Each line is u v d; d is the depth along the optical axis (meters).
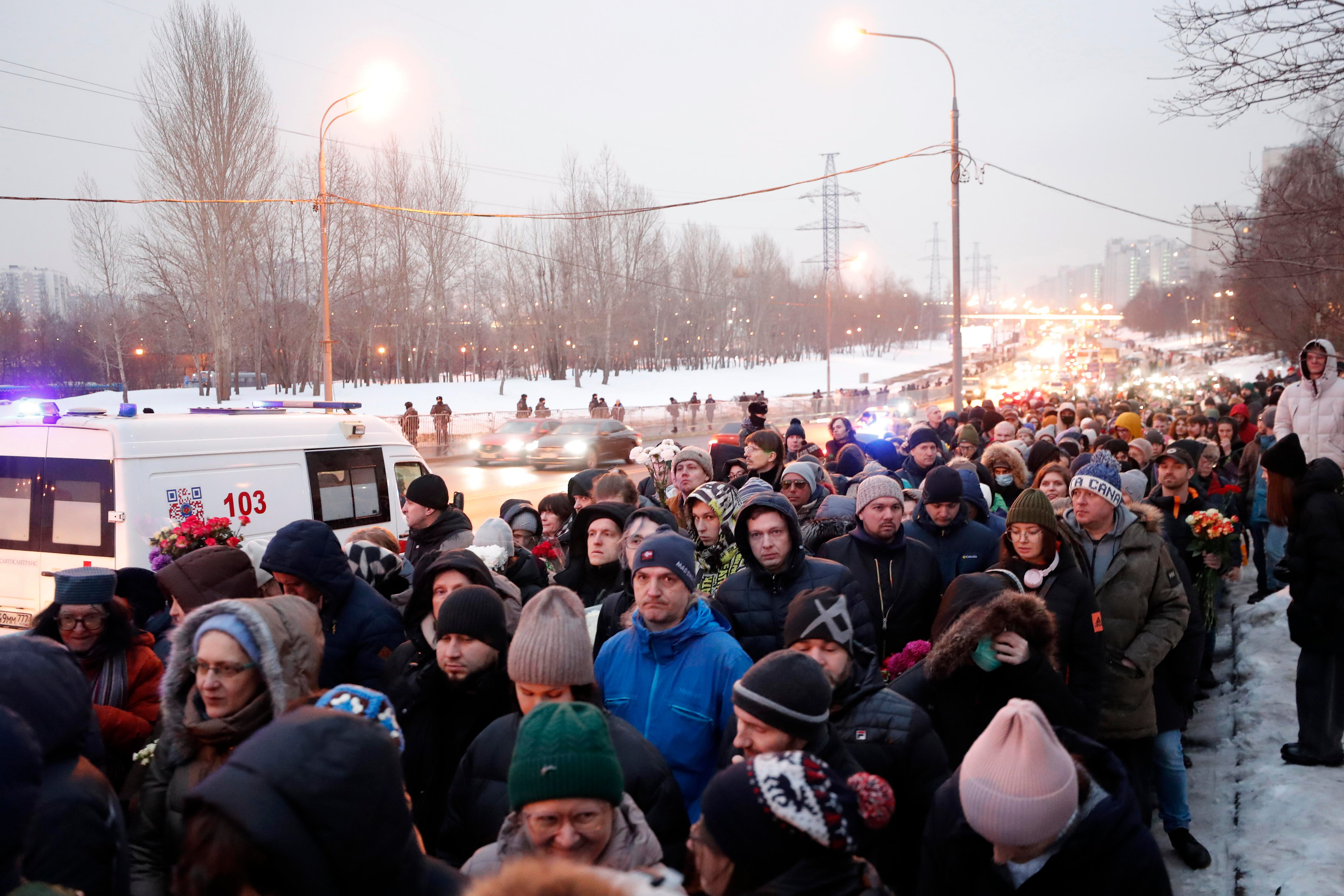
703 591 5.20
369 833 1.63
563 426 29.58
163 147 44.09
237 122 44.38
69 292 116.25
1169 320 162.00
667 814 2.85
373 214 60.53
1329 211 7.34
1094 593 4.24
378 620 3.98
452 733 3.46
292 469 8.66
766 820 1.87
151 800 2.71
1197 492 7.08
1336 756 5.31
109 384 63.78
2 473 7.33
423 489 6.09
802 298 138.12
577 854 2.11
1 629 7.23
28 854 1.88
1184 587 4.95
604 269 73.00
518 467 29.97
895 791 3.02
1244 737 6.16
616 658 3.67
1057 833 2.15
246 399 46.69
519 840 2.35
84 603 3.51
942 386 64.56
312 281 57.34
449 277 66.25
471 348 91.31
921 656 3.80
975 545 5.53
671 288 92.88
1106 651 4.61
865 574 4.95
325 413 9.40
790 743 2.50
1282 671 7.11
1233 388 34.56
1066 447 11.07
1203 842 5.04
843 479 9.13
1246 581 11.03
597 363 83.75
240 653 2.65
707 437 47.22
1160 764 4.91
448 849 2.96
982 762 2.19
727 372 92.19
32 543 7.17
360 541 5.22
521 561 5.64
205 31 43.50
